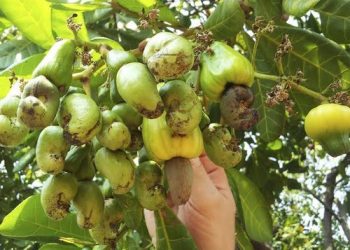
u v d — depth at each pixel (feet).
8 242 3.60
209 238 1.51
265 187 3.06
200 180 1.52
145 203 1.21
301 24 2.36
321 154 4.47
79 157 1.18
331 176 4.32
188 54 1.05
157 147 1.16
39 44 1.61
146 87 1.05
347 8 1.62
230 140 1.22
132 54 1.21
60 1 1.55
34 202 1.59
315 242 7.77
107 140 1.11
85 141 1.08
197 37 1.24
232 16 1.47
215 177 1.61
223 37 1.49
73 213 1.63
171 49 1.04
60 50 1.16
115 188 1.14
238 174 1.89
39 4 1.55
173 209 1.58
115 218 1.29
